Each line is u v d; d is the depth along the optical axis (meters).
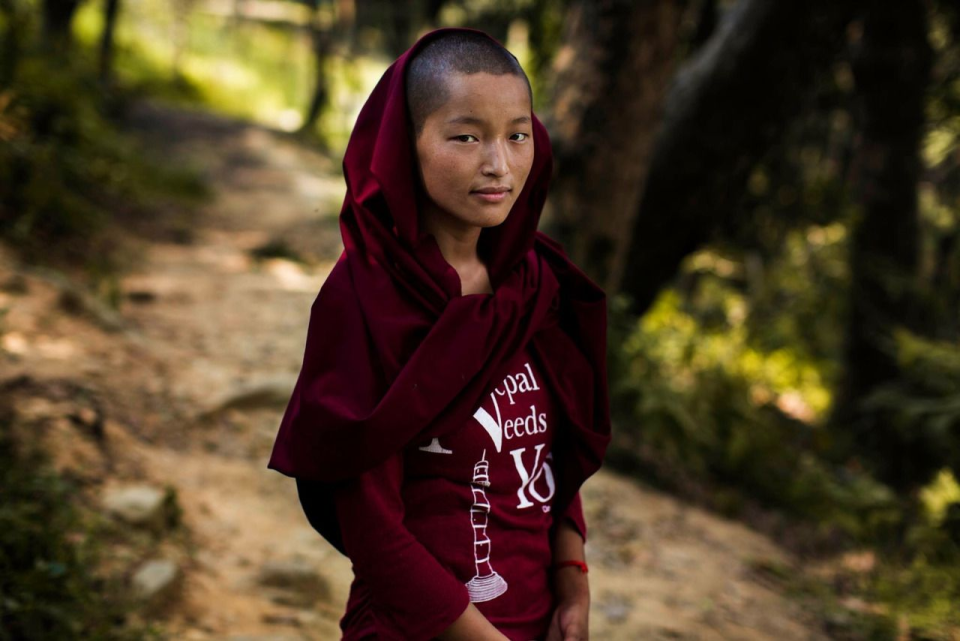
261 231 11.73
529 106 1.52
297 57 34.12
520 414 1.61
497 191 1.47
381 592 1.47
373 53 29.83
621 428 6.70
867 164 10.88
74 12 13.34
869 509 6.84
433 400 1.45
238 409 5.24
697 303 11.93
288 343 6.69
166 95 22.78
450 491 1.55
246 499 4.38
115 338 5.63
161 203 11.51
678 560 4.85
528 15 9.69
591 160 6.20
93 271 7.30
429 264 1.52
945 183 14.62
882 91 10.45
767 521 6.36
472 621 1.47
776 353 10.98
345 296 1.51
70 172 9.32
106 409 4.60
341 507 1.48
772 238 10.70
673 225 8.10
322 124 23.91
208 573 3.58
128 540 3.53
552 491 1.73
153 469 4.24
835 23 7.57
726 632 4.09
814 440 9.10
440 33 1.53
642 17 5.98
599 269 6.45
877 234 10.82
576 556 1.75
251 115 26.06
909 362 9.48
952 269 12.58
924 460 9.09
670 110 7.88
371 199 1.57
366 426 1.40
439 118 1.46
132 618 3.05
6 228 7.27
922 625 4.61
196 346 6.26
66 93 9.68
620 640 3.80
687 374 8.18
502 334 1.55
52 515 3.34
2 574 2.87
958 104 11.23
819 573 5.50
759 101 7.79
